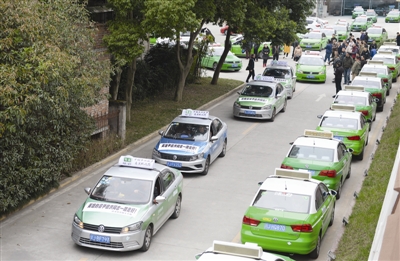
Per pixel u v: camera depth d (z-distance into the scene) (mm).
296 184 13547
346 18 81312
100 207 13148
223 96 31625
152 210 13297
